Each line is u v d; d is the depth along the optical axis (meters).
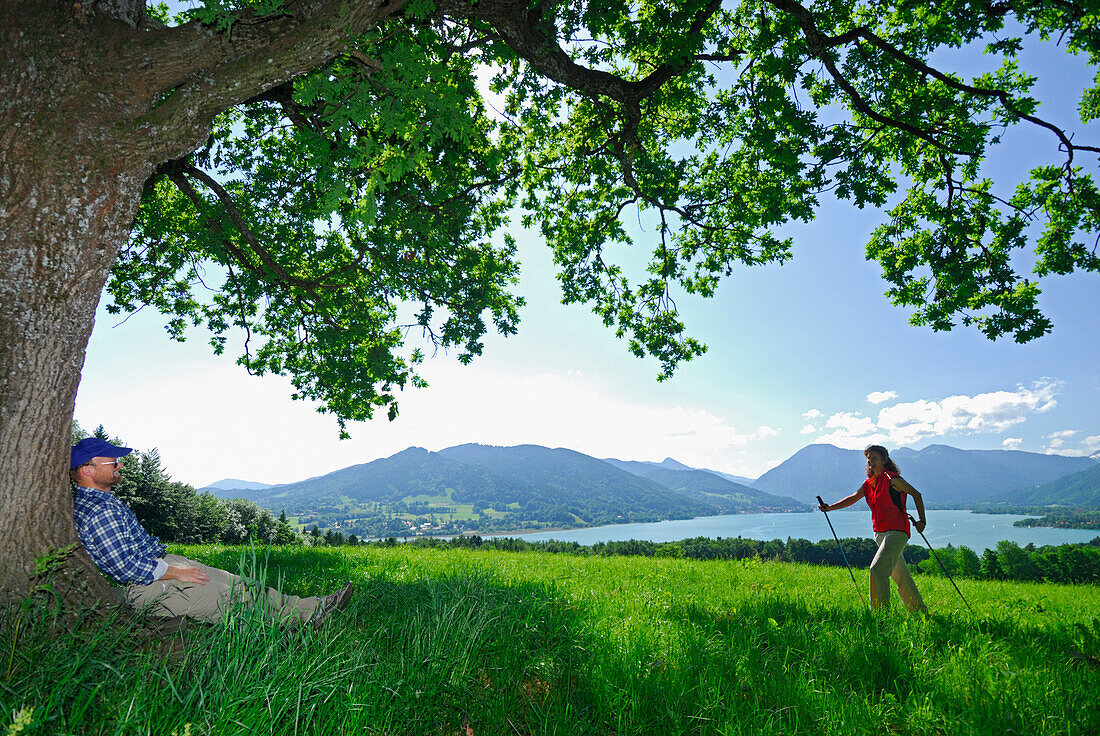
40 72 3.25
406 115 4.04
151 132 3.55
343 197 4.06
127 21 3.70
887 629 5.14
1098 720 3.18
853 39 7.88
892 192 9.41
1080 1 7.22
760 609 6.14
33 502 3.23
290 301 11.57
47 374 3.31
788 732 2.99
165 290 11.90
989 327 9.51
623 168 9.43
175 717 2.36
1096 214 8.74
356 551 15.11
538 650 4.12
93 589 3.41
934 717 3.26
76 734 2.23
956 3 7.88
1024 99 8.48
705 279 12.44
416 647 3.66
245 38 3.58
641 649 4.16
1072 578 52.22
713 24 8.88
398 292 11.59
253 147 10.09
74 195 3.32
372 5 3.74
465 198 9.36
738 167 10.44
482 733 2.95
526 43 6.39
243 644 2.91
